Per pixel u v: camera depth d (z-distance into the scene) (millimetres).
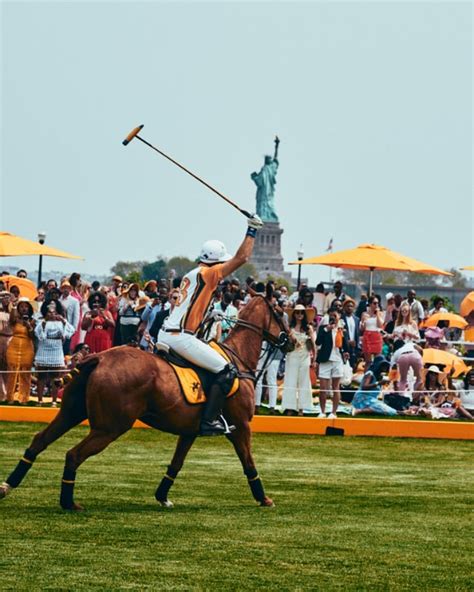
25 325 27125
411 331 30500
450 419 27609
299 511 16281
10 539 13836
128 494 17266
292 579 12469
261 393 27594
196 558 13188
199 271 15938
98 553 13258
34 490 17250
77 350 27750
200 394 15766
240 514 15883
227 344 16547
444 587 12359
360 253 35562
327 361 26859
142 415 15469
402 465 21109
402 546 14156
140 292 28266
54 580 12125
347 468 20609
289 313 26938
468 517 16141
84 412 15719
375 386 27781
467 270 36906
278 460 21375
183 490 17859
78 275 30484
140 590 11859
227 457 21516
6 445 21953
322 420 25234
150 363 15477
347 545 14117
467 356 35625
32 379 29406
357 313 34906
